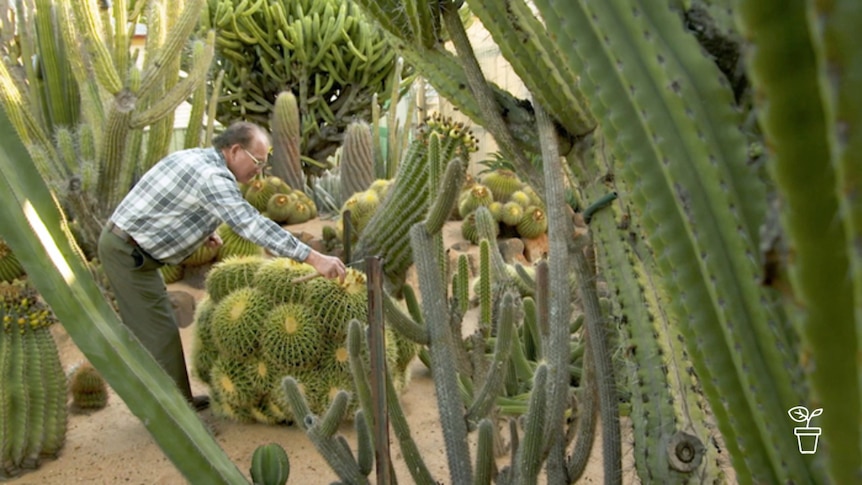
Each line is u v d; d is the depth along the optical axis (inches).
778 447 23.8
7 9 169.3
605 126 26.2
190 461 34.3
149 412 33.0
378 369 46.4
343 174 231.6
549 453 49.1
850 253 12.3
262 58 277.0
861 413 14.3
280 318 99.2
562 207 42.2
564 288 43.5
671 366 38.0
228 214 99.1
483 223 112.3
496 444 87.0
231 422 108.3
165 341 107.4
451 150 103.8
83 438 101.2
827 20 10.8
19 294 92.0
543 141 41.9
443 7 45.6
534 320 105.3
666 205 24.9
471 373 82.1
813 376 14.4
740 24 13.0
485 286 98.7
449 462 51.9
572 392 81.2
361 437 56.2
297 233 184.1
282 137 239.0
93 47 141.9
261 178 213.6
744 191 22.5
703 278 24.7
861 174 11.0
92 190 155.1
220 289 110.7
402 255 136.3
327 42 273.4
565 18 26.2
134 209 101.0
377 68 288.2
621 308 40.1
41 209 31.5
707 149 22.5
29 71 170.9
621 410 64.4
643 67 23.0
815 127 13.0
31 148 147.2
